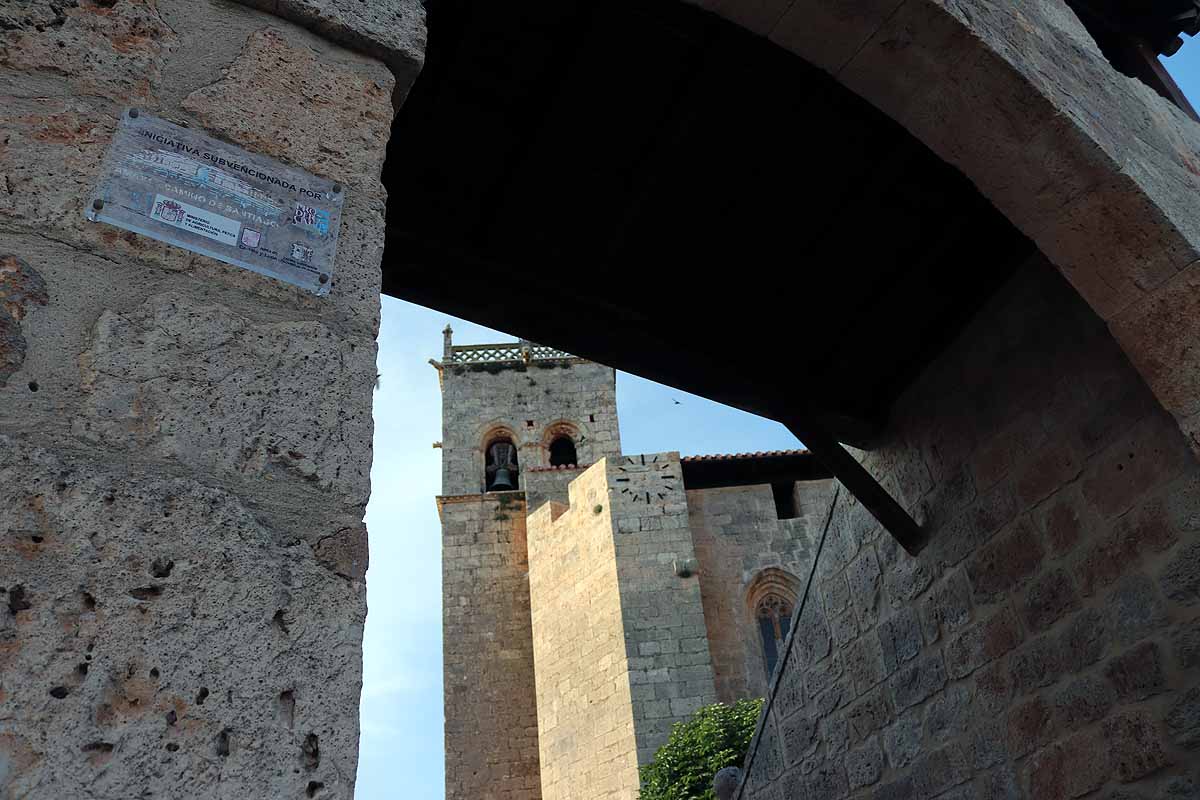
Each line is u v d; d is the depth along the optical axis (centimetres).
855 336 553
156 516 150
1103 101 404
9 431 145
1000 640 487
